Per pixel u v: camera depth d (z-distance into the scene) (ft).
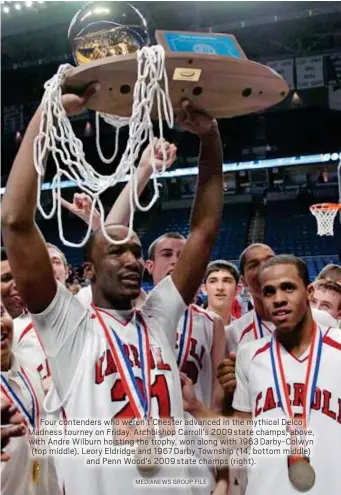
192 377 7.45
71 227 47.80
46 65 40.98
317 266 39.81
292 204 48.39
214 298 9.56
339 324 10.42
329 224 25.02
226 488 6.44
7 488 6.26
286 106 43.19
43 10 33.60
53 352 5.49
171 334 6.03
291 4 36.35
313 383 5.93
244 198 49.78
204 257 6.23
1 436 5.54
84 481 5.23
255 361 6.30
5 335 6.48
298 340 6.19
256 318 8.34
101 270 5.75
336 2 35.42
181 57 4.60
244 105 5.47
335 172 47.29
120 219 7.55
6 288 7.83
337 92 41.60
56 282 5.54
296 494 5.65
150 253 8.54
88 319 5.68
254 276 8.17
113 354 5.54
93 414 5.30
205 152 6.35
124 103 5.22
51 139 5.14
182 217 48.52
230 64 4.73
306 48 40.88
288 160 45.29
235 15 37.65
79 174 5.22
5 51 39.96
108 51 5.31
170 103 4.84
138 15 5.56
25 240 5.22
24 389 6.63
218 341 8.03
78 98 5.03
